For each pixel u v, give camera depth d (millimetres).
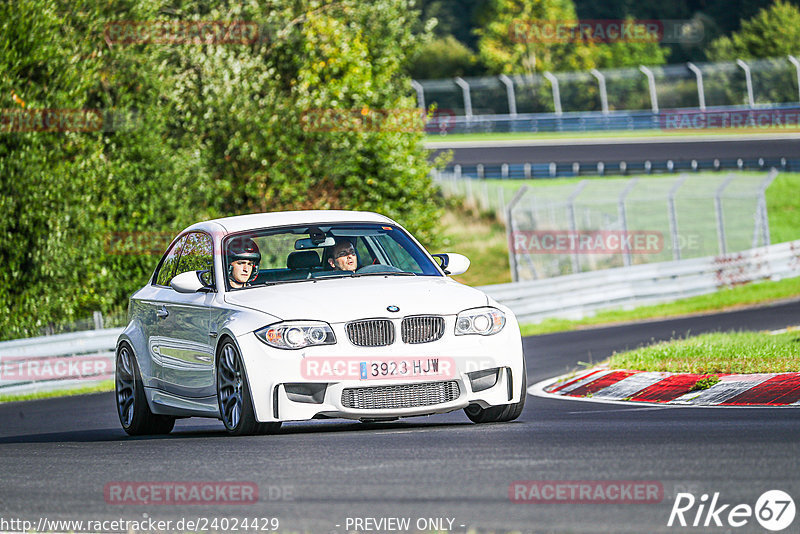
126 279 83938
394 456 23516
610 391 41156
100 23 84812
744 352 43406
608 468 20781
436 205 112750
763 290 96375
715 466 20625
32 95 79062
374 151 102250
